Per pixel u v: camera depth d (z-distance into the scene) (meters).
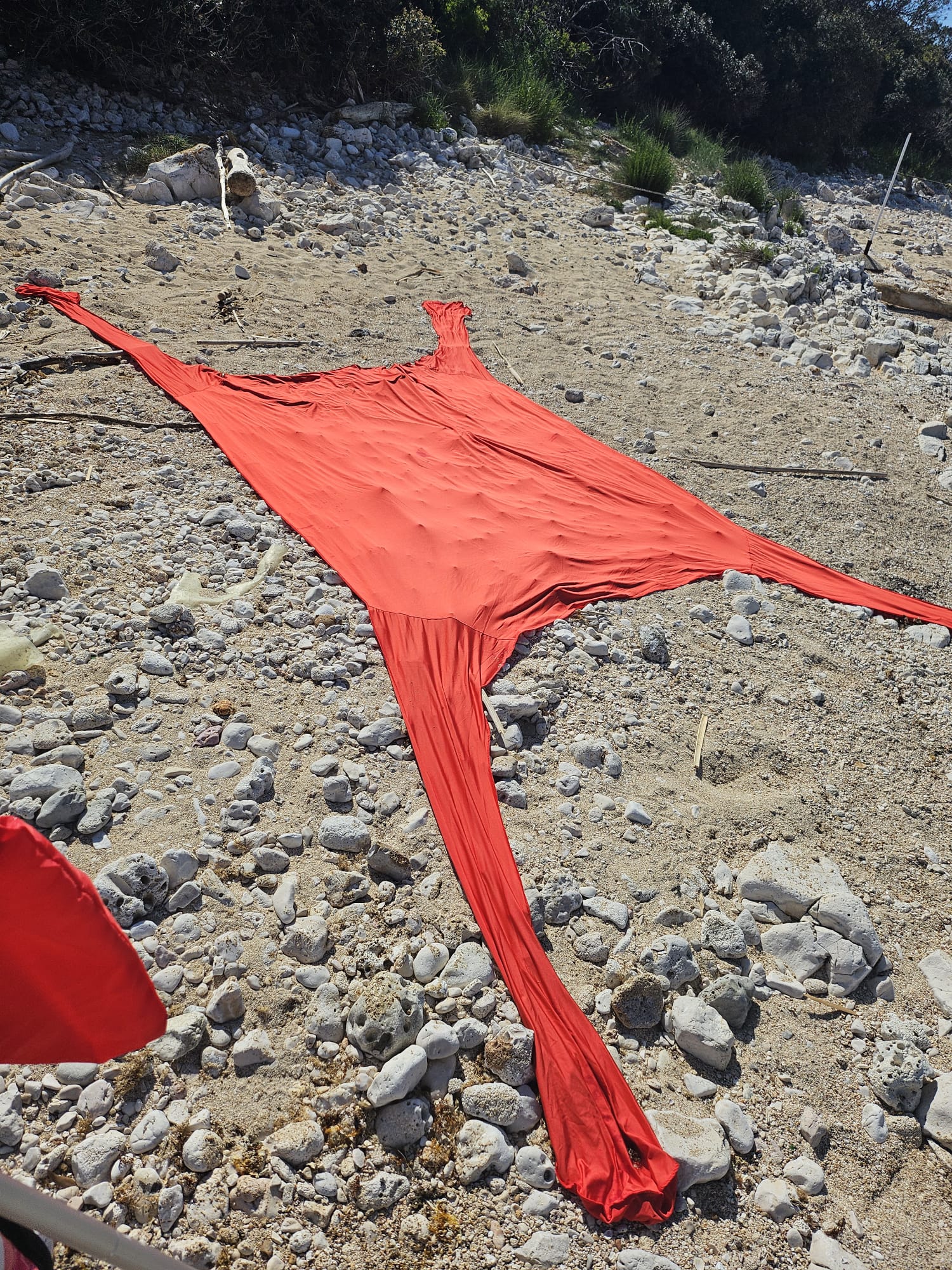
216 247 10.05
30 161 10.30
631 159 15.10
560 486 7.07
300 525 6.13
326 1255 2.90
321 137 13.06
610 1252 3.01
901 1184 3.43
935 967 4.18
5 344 7.72
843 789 5.04
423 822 4.27
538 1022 3.52
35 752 4.28
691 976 3.86
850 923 4.16
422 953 3.70
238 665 4.96
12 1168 2.97
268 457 6.81
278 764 4.45
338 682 4.98
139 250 9.57
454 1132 3.24
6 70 11.30
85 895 1.56
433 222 12.02
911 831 4.88
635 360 9.57
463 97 15.10
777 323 10.87
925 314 13.39
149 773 4.30
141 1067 3.23
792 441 8.45
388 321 9.50
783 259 12.54
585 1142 3.23
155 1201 2.92
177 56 12.34
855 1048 3.81
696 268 12.16
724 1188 3.26
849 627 6.31
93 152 10.88
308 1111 3.22
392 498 6.35
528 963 3.72
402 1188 3.07
